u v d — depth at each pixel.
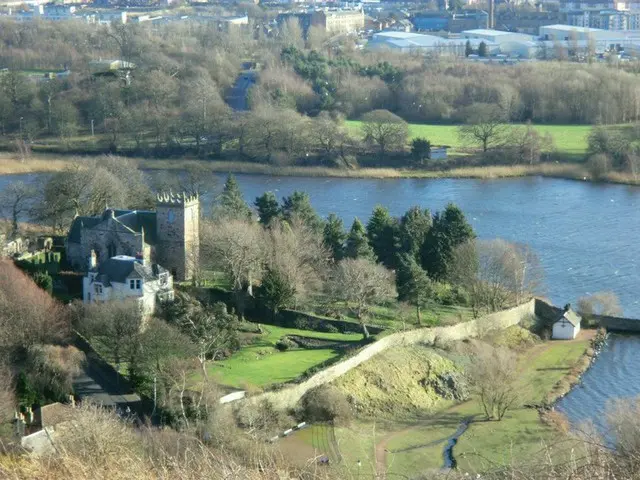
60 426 199.12
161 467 140.12
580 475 115.69
